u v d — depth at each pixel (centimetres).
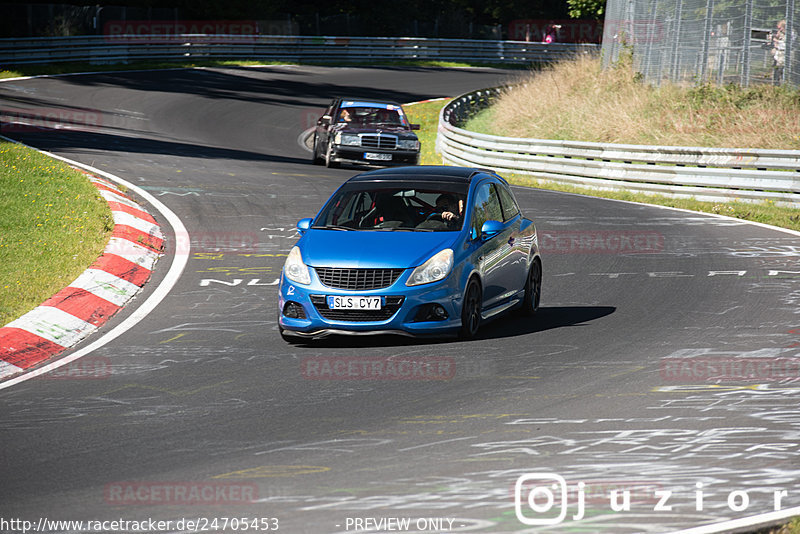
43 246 4609
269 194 6819
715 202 7456
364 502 1897
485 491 1952
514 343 3338
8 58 14750
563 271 4719
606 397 2652
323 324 3262
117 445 2281
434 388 2758
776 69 10450
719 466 2100
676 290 4231
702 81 10900
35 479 2055
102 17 17938
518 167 9125
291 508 1869
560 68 14025
